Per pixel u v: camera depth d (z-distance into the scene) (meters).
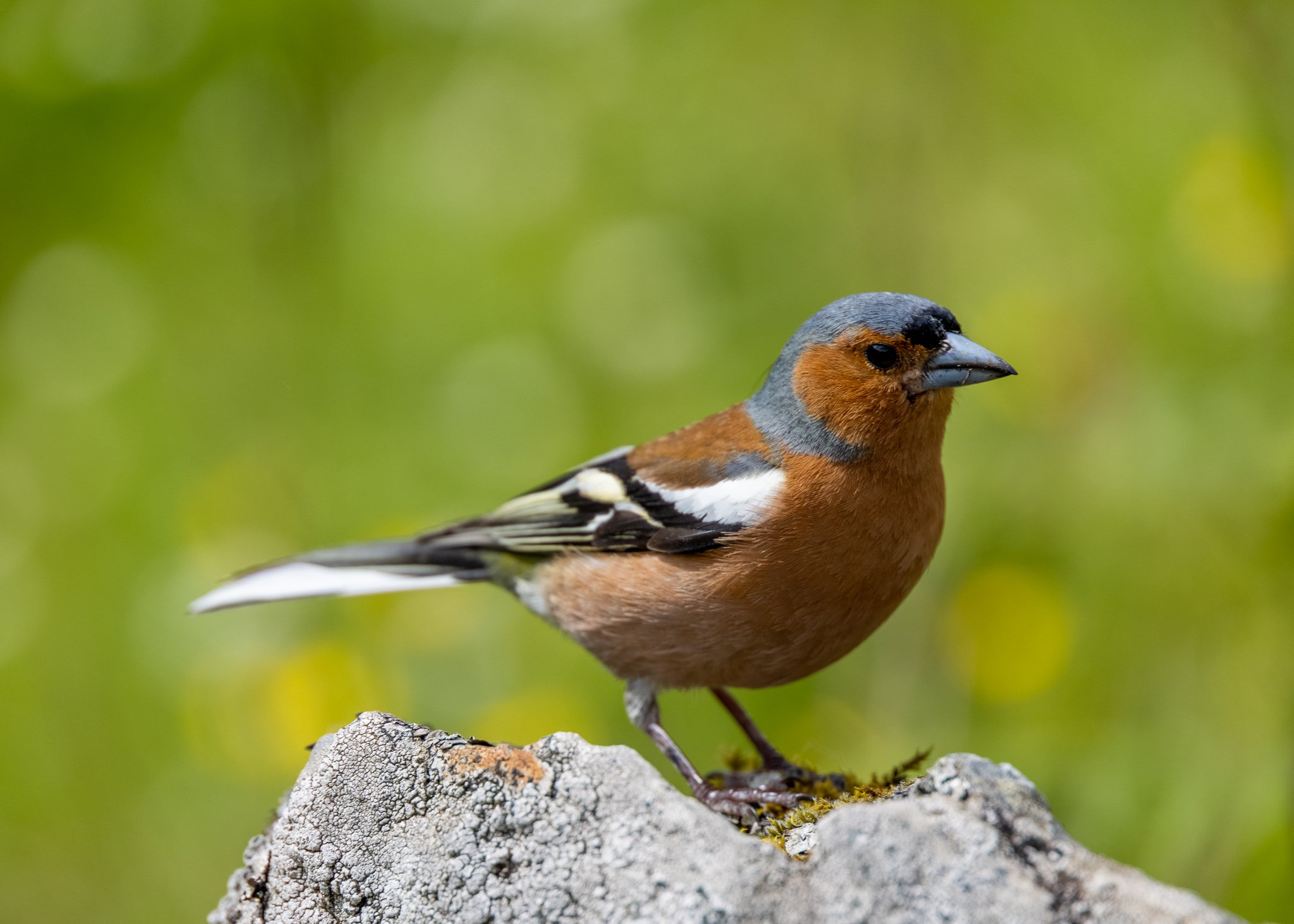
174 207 12.65
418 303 12.32
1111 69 10.86
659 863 4.50
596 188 12.36
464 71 12.45
